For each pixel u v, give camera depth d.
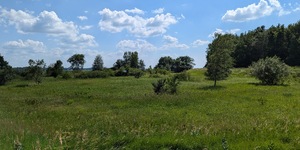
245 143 8.43
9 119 14.97
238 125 11.48
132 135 9.38
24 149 7.70
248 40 117.06
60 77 86.56
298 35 107.00
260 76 41.25
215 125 11.77
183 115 16.36
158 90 29.95
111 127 11.62
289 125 11.38
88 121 14.27
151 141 8.42
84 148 8.08
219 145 8.18
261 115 15.46
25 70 61.09
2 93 37.06
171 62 154.88
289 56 99.81
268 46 110.69
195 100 22.95
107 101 24.17
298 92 28.31
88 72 89.50
